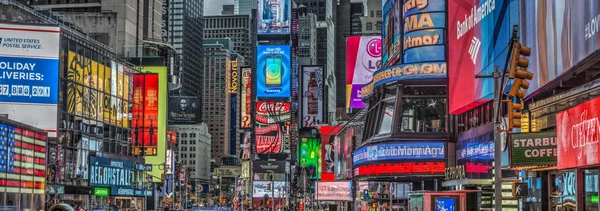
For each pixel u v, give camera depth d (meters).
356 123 110.06
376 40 125.62
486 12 58.78
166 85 142.38
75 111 99.44
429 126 74.12
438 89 74.81
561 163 39.19
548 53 42.53
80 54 101.75
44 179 59.91
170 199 181.38
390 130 75.94
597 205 37.97
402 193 93.19
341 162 129.50
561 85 42.00
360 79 125.25
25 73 88.12
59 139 93.88
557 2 40.66
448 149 72.38
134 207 119.62
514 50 25.27
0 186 49.47
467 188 67.31
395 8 87.06
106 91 110.69
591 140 34.47
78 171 99.19
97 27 141.12
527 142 41.34
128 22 164.88
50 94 88.81
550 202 46.34
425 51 74.56
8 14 96.50
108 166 107.75
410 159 73.25
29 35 88.69
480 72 60.00
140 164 121.38
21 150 54.06
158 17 192.50
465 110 68.44
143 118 124.56
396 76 75.56
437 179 77.56
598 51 33.59
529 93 46.44
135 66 130.62
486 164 59.75
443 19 74.44
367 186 101.19
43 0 171.62
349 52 126.00
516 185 30.25
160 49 178.38
